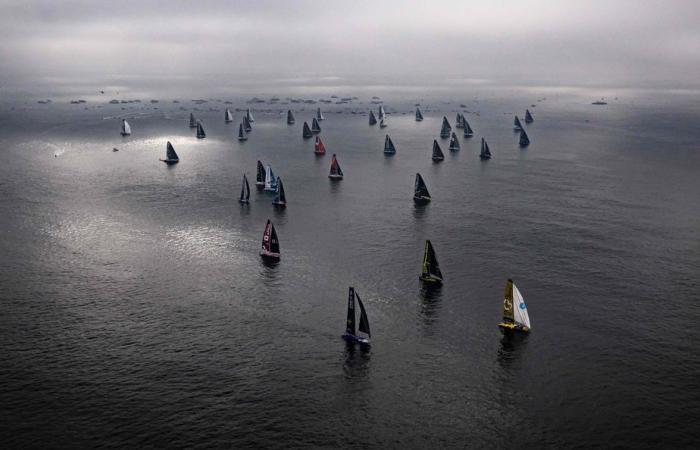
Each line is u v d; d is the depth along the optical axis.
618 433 95.31
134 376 109.50
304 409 101.00
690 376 108.81
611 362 112.88
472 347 117.56
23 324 126.81
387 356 114.94
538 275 148.88
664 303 134.75
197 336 122.19
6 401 102.88
